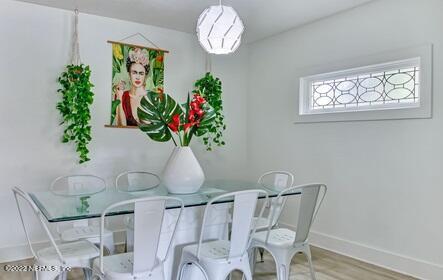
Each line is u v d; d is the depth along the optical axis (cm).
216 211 253
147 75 395
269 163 438
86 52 357
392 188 308
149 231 183
